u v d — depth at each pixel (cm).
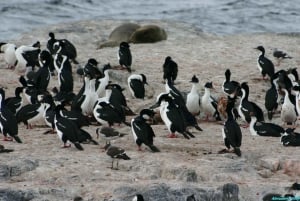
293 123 2917
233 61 3616
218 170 2256
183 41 3984
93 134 2634
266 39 3997
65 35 4197
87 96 2875
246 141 2562
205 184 2161
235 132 2391
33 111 2706
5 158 2312
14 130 2506
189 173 2225
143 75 3192
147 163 2288
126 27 4138
